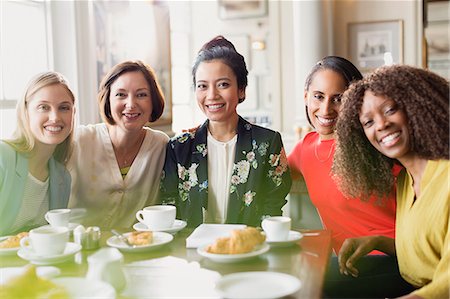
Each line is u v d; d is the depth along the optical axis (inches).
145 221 65.7
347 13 210.8
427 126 58.8
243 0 240.7
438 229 57.1
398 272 68.3
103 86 79.9
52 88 71.0
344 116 66.4
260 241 54.4
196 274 49.3
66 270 51.4
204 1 247.9
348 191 69.5
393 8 206.2
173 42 239.3
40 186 73.3
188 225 78.8
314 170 81.8
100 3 129.9
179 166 80.3
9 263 54.2
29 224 73.0
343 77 80.0
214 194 79.7
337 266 70.5
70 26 117.1
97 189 80.7
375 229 76.2
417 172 61.6
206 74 78.0
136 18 152.9
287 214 93.6
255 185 78.0
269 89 241.3
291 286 44.0
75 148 79.6
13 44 109.2
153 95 81.4
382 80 60.9
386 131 60.4
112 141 81.7
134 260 54.2
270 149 79.9
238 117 82.7
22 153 70.7
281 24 219.5
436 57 205.9
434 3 203.8
